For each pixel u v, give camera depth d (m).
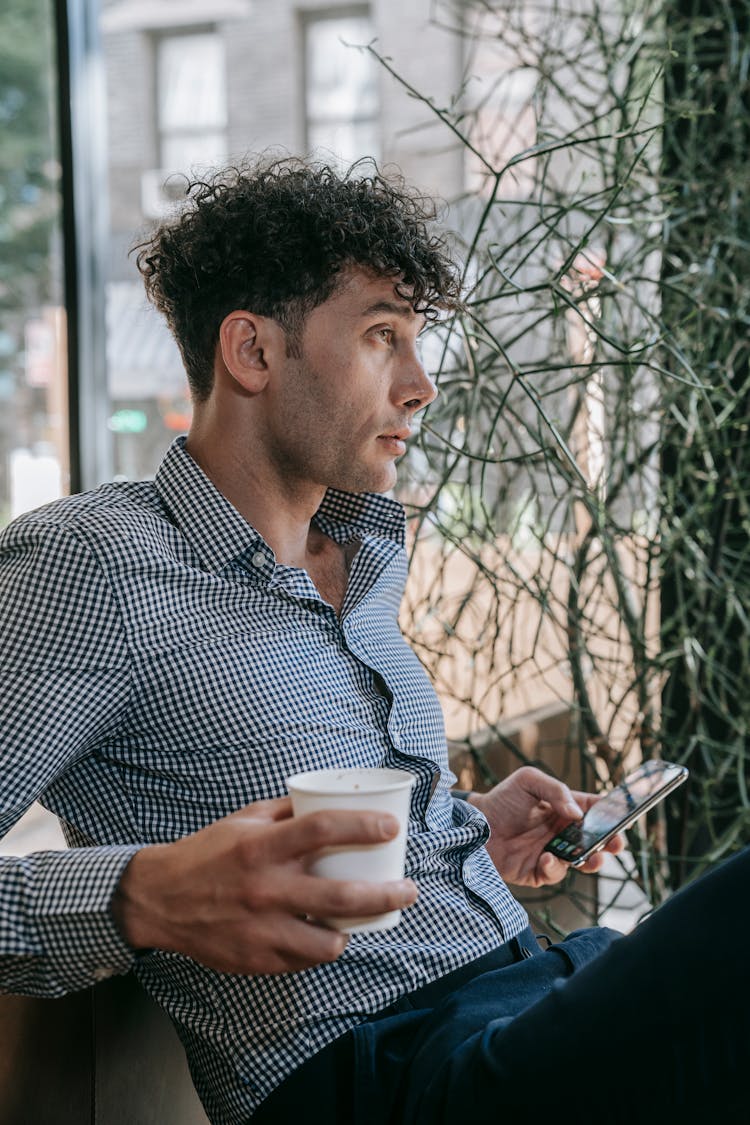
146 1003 1.13
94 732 0.99
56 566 0.98
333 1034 0.95
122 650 0.98
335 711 1.05
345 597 1.16
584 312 1.67
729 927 0.83
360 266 1.06
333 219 1.05
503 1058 0.87
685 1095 0.83
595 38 1.94
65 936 0.86
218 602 1.03
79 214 2.54
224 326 1.08
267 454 1.11
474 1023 0.95
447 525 1.91
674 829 1.85
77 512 1.03
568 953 1.08
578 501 1.67
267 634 1.04
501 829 1.30
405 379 1.09
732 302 1.78
